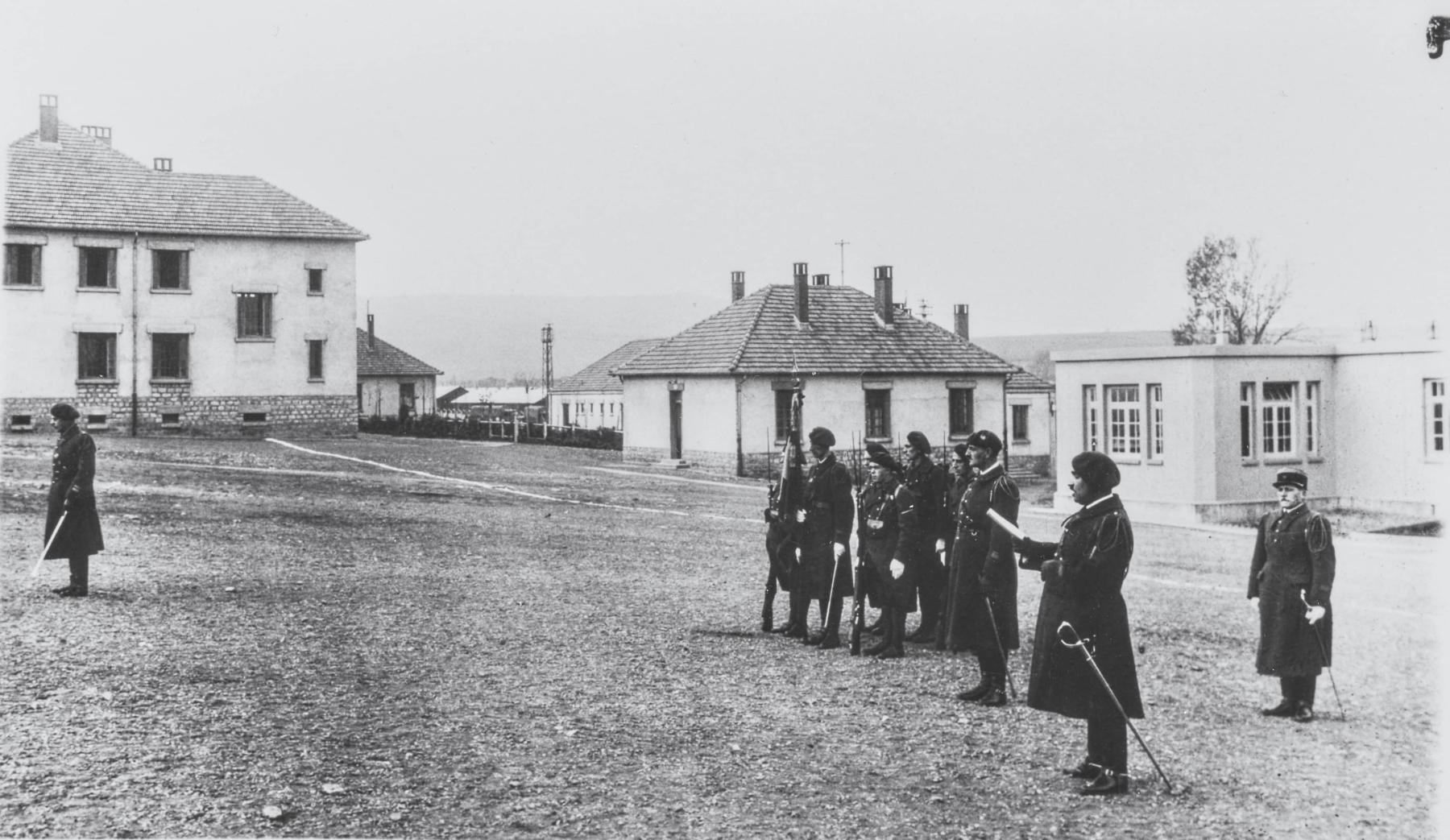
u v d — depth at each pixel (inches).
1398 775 327.6
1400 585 753.0
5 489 878.4
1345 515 1205.7
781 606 564.7
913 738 349.4
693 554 744.3
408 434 2332.7
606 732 340.2
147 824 254.4
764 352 1616.6
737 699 384.2
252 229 1723.7
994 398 1770.4
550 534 818.2
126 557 615.8
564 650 446.6
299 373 1766.7
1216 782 318.3
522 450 1872.5
